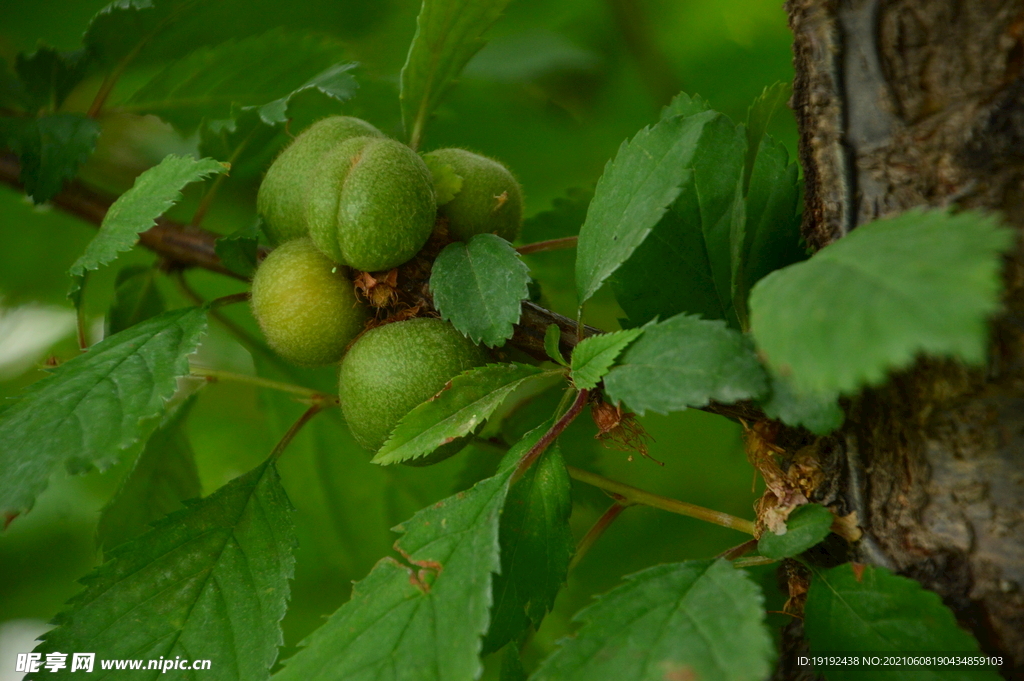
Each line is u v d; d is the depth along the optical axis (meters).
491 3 0.35
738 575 0.31
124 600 0.33
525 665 0.38
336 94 0.36
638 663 0.31
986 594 0.31
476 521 0.32
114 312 0.37
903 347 0.30
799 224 0.33
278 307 0.34
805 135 0.33
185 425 0.37
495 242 0.34
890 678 0.31
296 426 0.35
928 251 0.30
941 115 0.32
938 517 0.32
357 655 0.32
